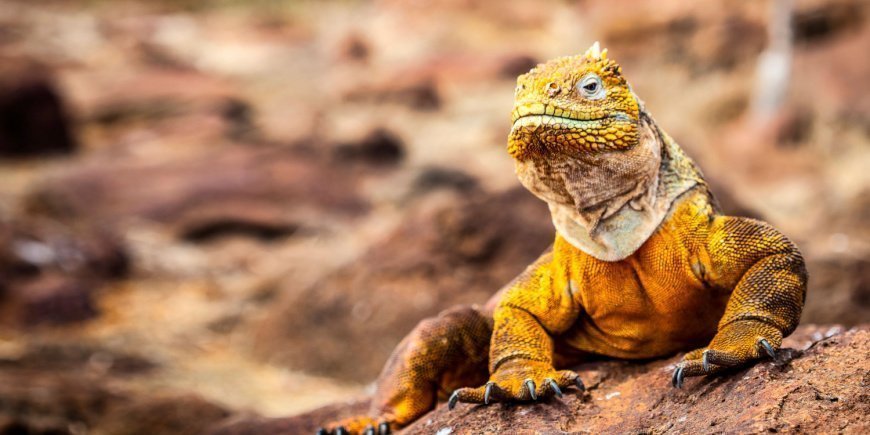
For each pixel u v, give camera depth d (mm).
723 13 27703
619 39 29109
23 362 11766
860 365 4387
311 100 30609
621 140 4559
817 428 4012
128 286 15922
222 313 14555
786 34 25641
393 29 34625
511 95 28406
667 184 4863
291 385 11773
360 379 11664
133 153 23594
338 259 16812
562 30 31922
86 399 9773
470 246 11812
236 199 20156
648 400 4727
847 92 23141
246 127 26438
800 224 19094
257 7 42406
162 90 28547
